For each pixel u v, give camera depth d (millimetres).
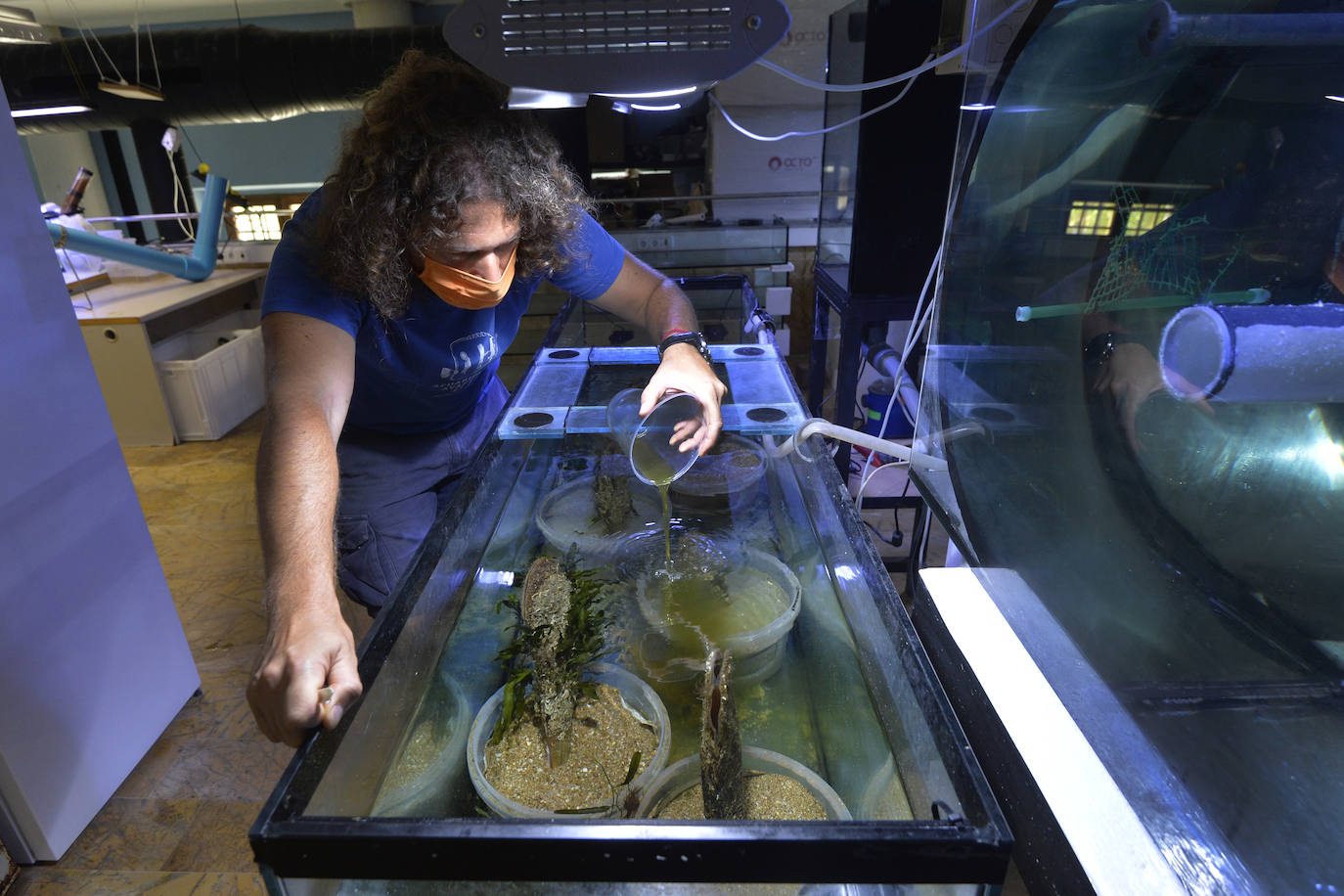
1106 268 674
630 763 838
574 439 1354
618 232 3131
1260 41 505
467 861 562
